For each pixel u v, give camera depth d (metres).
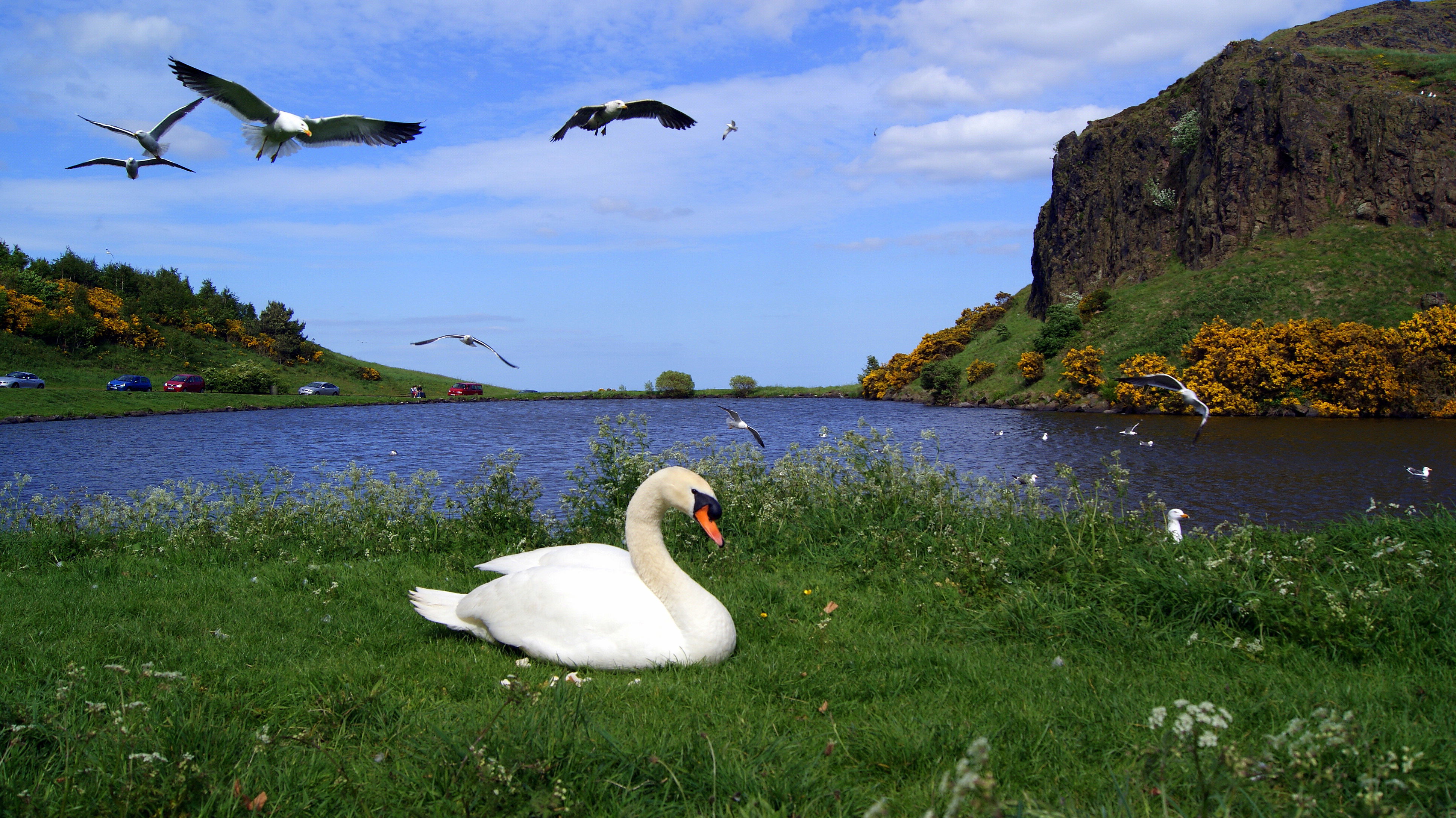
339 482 11.23
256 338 107.69
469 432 51.09
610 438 10.26
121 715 3.57
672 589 5.14
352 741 3.85
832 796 3.21
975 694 4.56
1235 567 6.29
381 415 71.88
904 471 9.80
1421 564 6.49
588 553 5.94
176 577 8.05
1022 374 78.00
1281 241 73.38
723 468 10.51
